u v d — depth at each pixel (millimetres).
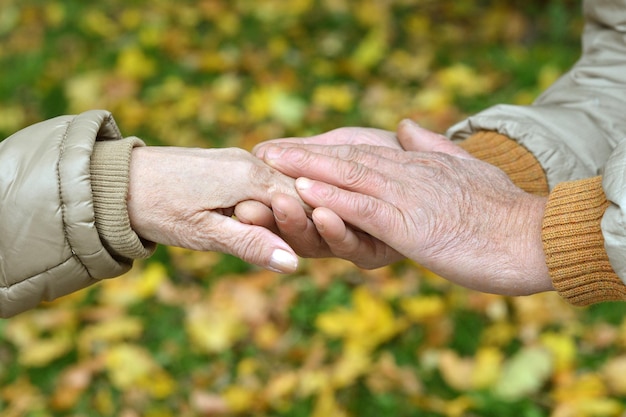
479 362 2426
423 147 1637
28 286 1344
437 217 1386
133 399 2508
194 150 1443
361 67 3594
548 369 2400
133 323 2688
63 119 1372
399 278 2744
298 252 1538
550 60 3492
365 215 1383
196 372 2566
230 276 2807
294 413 2400
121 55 3750
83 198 1286
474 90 3414
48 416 2492
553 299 2621
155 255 2873
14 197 1295
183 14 4000
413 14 3922
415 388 2418
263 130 3340
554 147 1583
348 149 1485
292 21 3924
